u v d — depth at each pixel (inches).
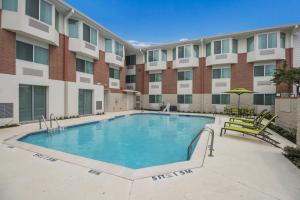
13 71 410.0
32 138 344.2
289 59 666.2
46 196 123.5
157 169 168.4
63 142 342.0
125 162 251.6
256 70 717.9
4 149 230.2
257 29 680.4
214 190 132.5
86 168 171.2
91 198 121.3
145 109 975.0
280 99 410.6
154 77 958.4
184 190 132.1
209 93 814.5
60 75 542.3
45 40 467.8
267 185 140.3
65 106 558.3
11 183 141.6
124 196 123.8
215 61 767.1
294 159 195.2
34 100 474.9
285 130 357.7
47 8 468.1
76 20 579.2
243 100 741.9
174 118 684.1
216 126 440.5
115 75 850.8
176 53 866.8
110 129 477.1
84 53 602.2
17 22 397.1
